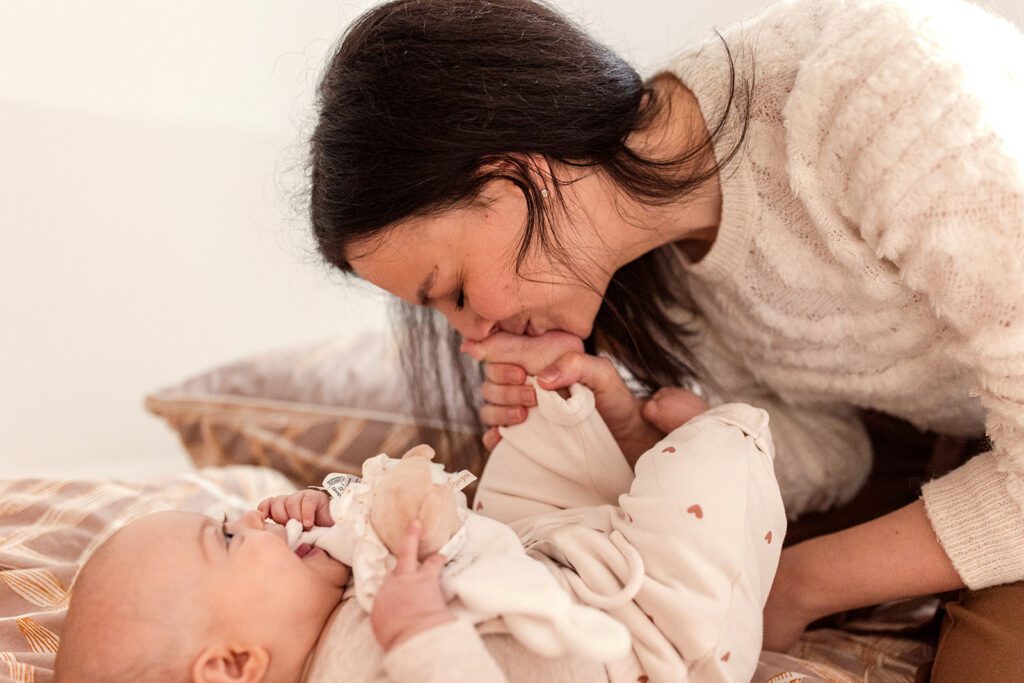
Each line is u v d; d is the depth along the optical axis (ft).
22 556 3.50
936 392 3.27
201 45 6.03
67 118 5.90
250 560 2.52
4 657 2.89
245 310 6.44
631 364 3.69
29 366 6.00
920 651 3.24
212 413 5.03
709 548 2.59
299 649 2.53
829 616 3.48
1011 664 2.66
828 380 3.43
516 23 2.93
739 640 2.57
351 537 2.60
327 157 2.86
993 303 2.62
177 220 6.21
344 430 4.81
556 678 2.42
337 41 3.14
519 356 3.17
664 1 5.37
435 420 4.51
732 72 3.05
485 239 2.83
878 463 3.94
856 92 2.74
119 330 6.19
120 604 2.44
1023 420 2.68
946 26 2.72
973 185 2.56
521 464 3.20
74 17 5.79
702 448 2.81
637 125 3.07
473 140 2.75
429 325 4.10
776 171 3.06
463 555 2.51
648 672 2.50
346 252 2.94
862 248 2.89
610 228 3.06
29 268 5.93
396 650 2.15
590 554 2.66
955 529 2.83
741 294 3.33
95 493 4.03
